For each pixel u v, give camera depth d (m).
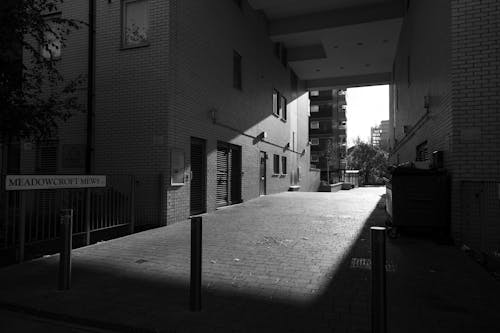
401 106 19.78
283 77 23.48
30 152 12.21
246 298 4.69
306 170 30.97
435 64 9.46
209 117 12.89
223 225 9.98
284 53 23.89
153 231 9.32
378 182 63.22
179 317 4.15
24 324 4.22
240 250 7.15
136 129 10.73
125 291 5.00
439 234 7.95
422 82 11.77
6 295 4.87
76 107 8.90
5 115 7.45
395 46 21.84
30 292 4.98
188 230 9.43
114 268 6.04
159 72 10.56
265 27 19.42
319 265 6.11
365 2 18.03
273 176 21.48
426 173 7.89
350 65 25.45
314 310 4.31
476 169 7.42
